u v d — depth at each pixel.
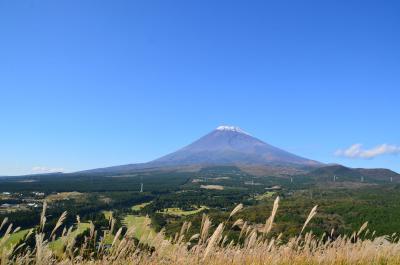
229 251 7.70
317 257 8.80
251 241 7.81
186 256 7.42
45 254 5.93
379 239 10.04
